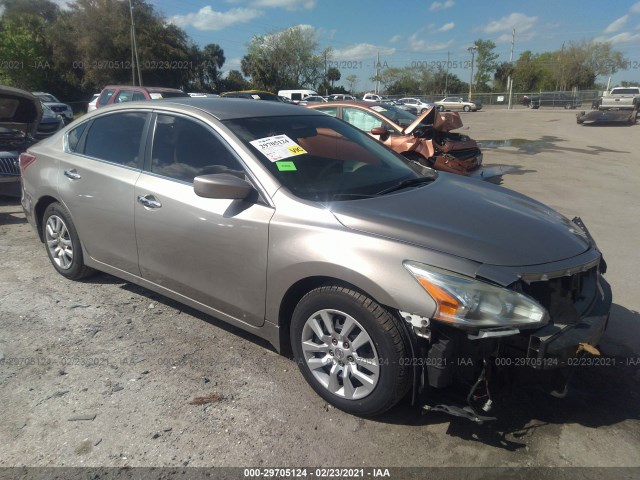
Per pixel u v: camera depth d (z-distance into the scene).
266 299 3.00
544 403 2.96
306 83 60.44
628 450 2.60
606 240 6.19
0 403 2.87
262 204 3.01
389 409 2.70
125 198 3.67
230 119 3.44
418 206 2.97
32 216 4.70
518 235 2.75
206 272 3.28
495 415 2.85
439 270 2.44
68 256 4.46
